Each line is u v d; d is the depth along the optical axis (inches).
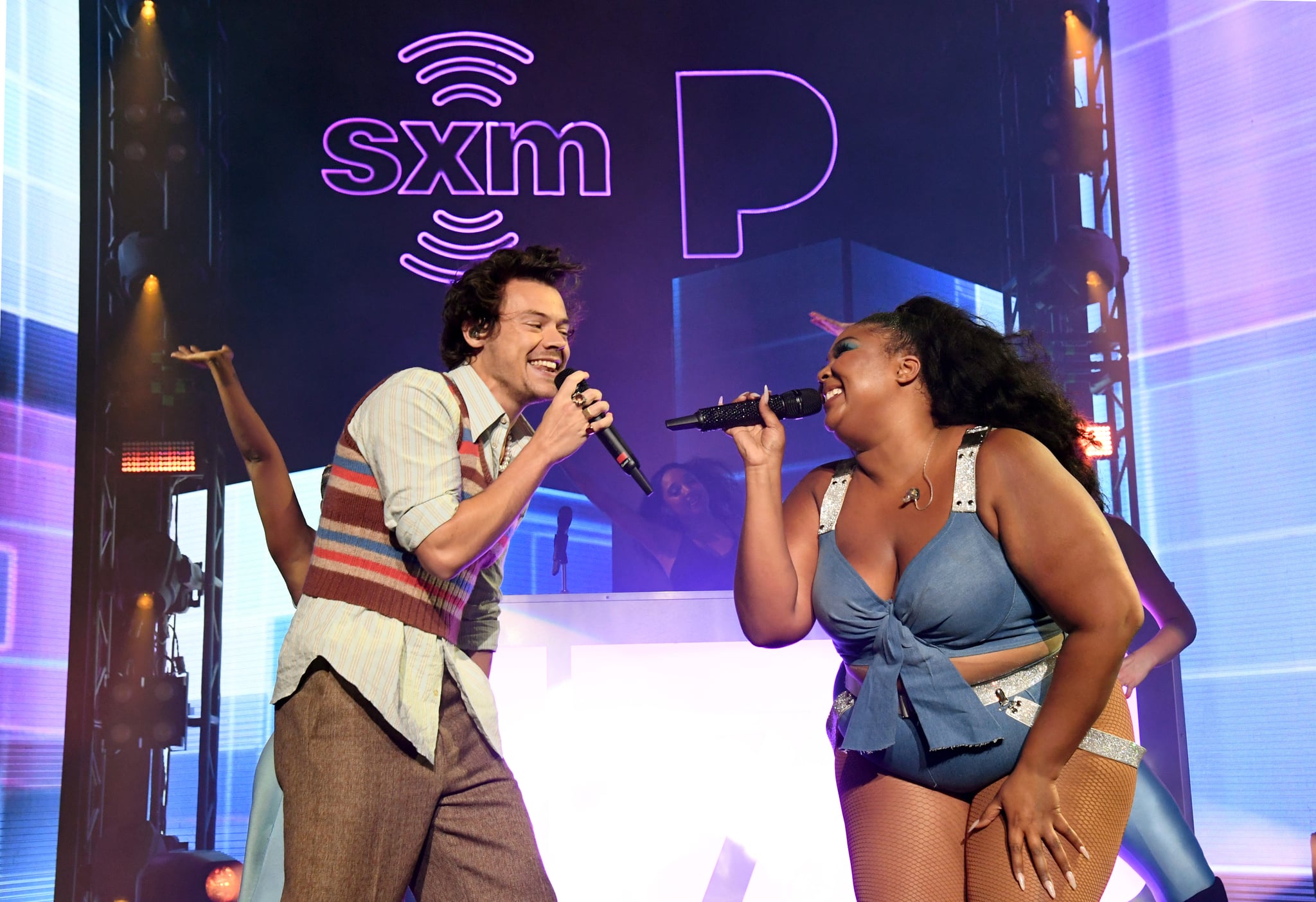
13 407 256.7
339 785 65.4
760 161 277.3
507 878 70.2
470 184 271.1
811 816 108.7
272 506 91.6
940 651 69.9
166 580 220.5
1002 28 249.3
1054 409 75.5
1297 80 261.6
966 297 274.8
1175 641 117.3
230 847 238.7
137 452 227.6
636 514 197.0
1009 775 67.4
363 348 272.7
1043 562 66.6
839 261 268.7
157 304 233.3
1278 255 258.8
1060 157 242.1
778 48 280.5
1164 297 267.6
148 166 237.8
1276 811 233.9
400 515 67.4
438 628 69.9
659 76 280.4
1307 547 245.3
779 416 78.7
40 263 265.7
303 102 274.7
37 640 249.0
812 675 110.8
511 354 77.1
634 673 110.2
